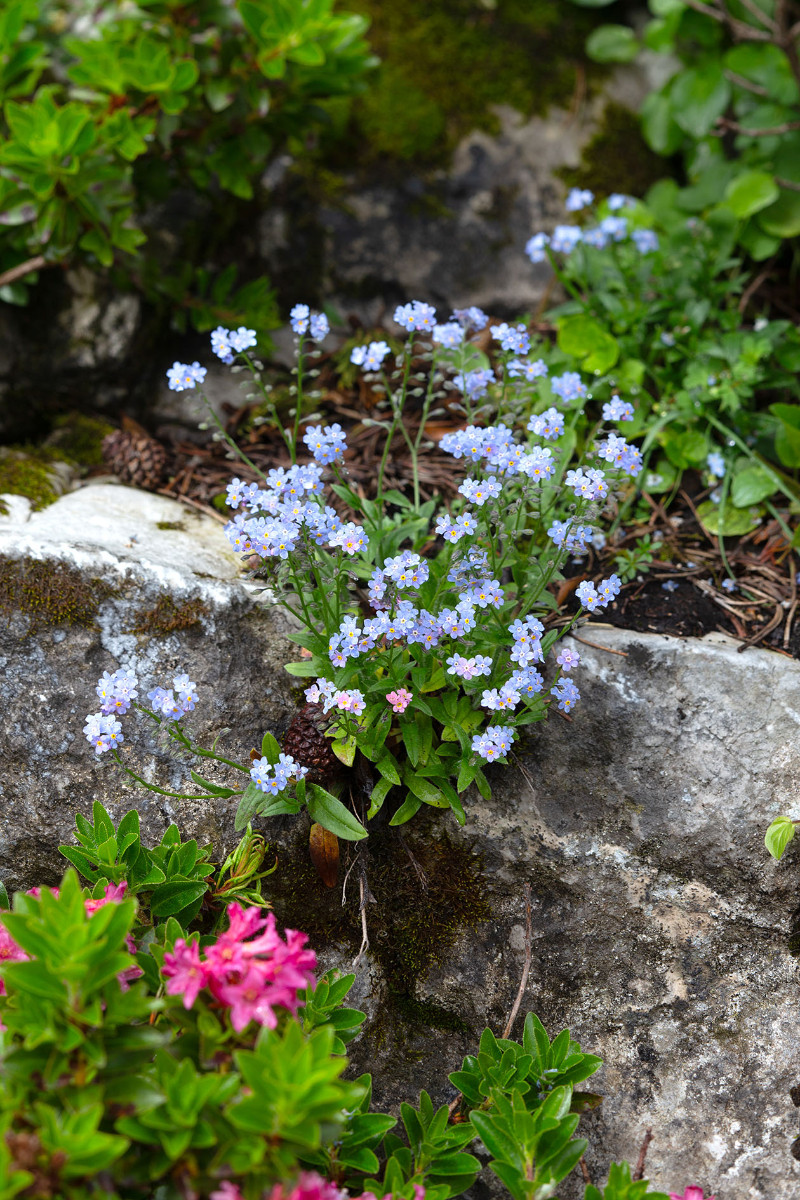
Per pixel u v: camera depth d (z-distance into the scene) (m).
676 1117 1.19
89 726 1.14
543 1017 1.20
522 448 1.17
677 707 1.23
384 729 1.18
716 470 1.32
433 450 1.37
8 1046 1.08
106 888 1.13
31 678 1.22
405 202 1.46
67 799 1.21
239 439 1.39
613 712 1.22
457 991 1.21
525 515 1.19
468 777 1.18
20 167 1.30
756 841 1.21
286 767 1.15
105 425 1.40
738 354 1.36
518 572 1.23
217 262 1.45
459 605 1.16
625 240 1.41
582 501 1.18
